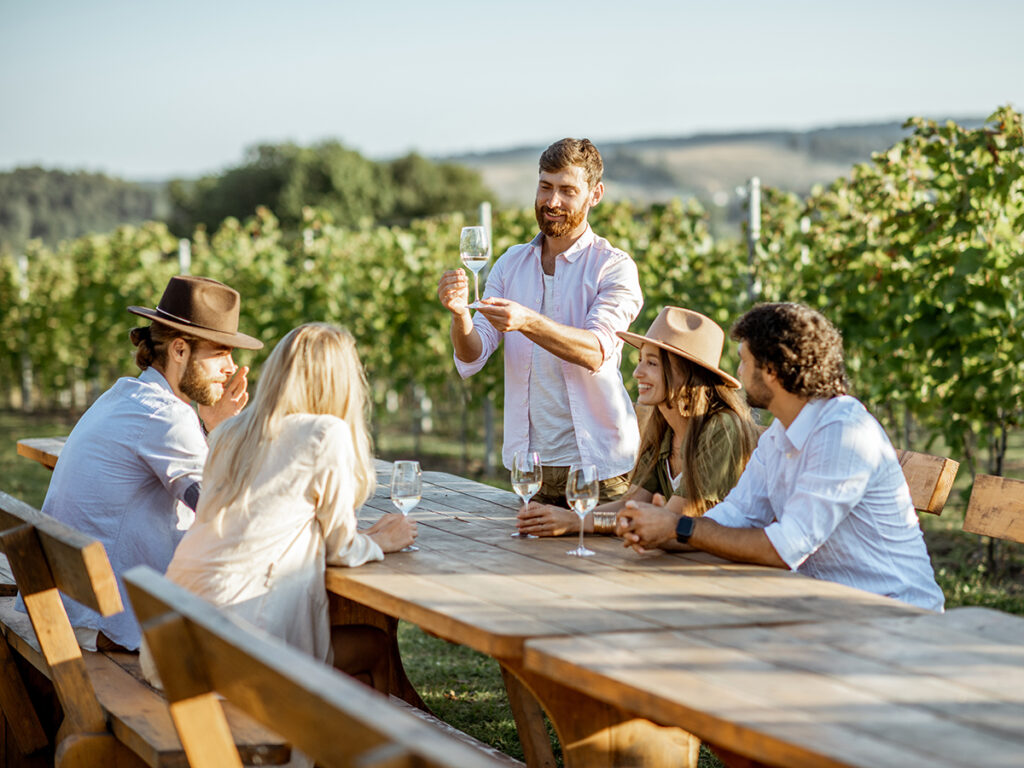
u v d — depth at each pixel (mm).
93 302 14406
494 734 3836
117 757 2496
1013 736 1480
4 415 17672
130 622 3029
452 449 11555
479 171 53906
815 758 1414
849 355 6805
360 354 10180
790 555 2533
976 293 5539
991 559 5789
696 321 3119
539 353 3592
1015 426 5934
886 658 1835
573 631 2002
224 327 3287
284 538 2561
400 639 5129
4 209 62062
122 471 3088
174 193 47469
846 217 6738
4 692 3119
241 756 2264
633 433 3621
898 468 2650
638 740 2262
